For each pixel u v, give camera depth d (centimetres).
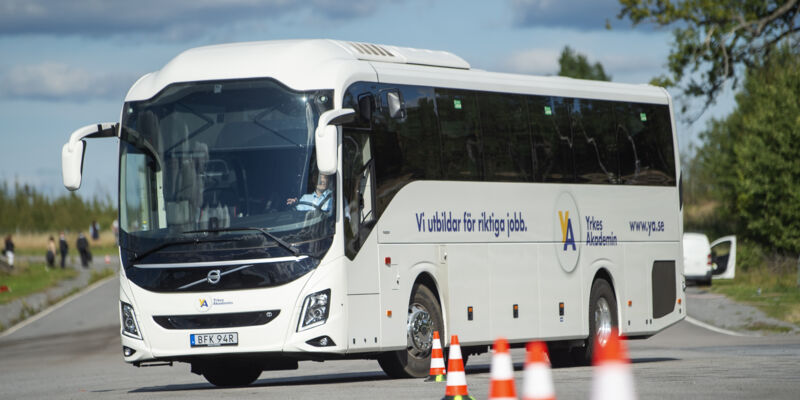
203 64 2873
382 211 2906
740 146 9031
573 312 3531
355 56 2972
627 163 3794
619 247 3734
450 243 3114
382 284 2880
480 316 3198
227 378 3172
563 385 2612
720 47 8219
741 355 3822
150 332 2769
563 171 3528
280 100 2791
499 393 1573
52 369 4500
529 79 3475
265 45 2922
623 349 1023
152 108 2866
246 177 2759
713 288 8638
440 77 3153
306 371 3938
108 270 11425
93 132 2888
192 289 2738
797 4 8356
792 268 8856
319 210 2727
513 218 3328
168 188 2803
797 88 8744
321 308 2698
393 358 2961
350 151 2828
